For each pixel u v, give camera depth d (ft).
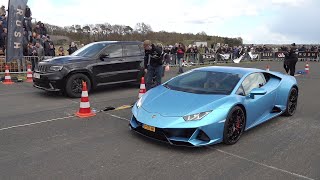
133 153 15.15
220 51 87.45
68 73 28.07
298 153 15.90
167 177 12.78
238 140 17.48
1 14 47.34
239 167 13.99
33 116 21.76
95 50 31.14
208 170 13.57
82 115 21.88
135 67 33.50
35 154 14.78
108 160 14.26
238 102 16.92
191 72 20.47
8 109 23.79
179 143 15.21
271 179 12.94
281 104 22.12
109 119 21.22
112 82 31.83
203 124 15.07
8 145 15.88
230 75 19.19
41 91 32.09
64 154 14.85
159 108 16.31
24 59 44.75
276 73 23.11
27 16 47.16
